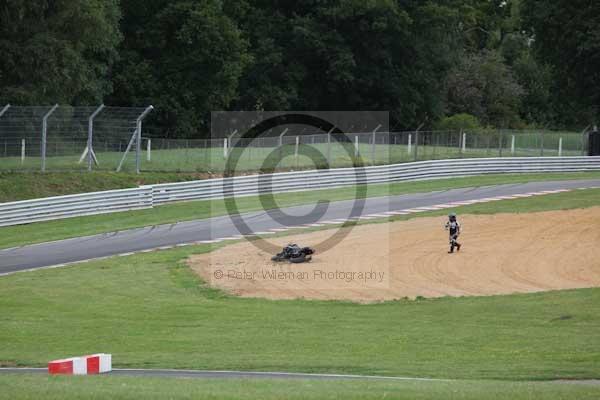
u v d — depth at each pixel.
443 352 53.31
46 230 104.69
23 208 108.38
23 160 117.44
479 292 73.50
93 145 123.50
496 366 48.97
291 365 49.75
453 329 60.25
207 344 56.97
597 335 56.75
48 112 117.00
